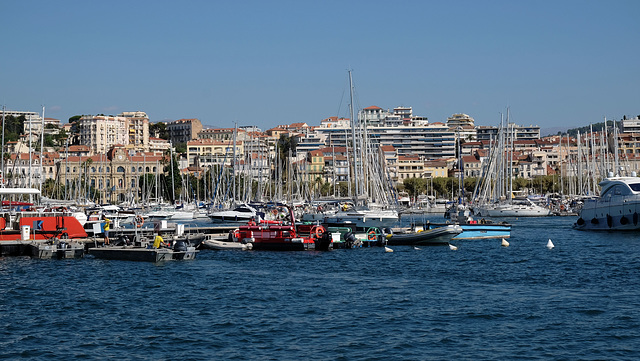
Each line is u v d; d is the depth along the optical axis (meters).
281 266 62.44
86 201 170.62
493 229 89.50
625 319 39.84
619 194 92.69
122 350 35.28
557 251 72.38
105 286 52.22
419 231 82.00
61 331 38.91
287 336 37.41
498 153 147.75
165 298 47.53
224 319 41.25
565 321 39.69
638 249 72.12
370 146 136.75
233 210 129.12
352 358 33.56
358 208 113.31
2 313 43.25
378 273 57.88
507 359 33.19
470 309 42.97
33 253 68.44
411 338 36.75
